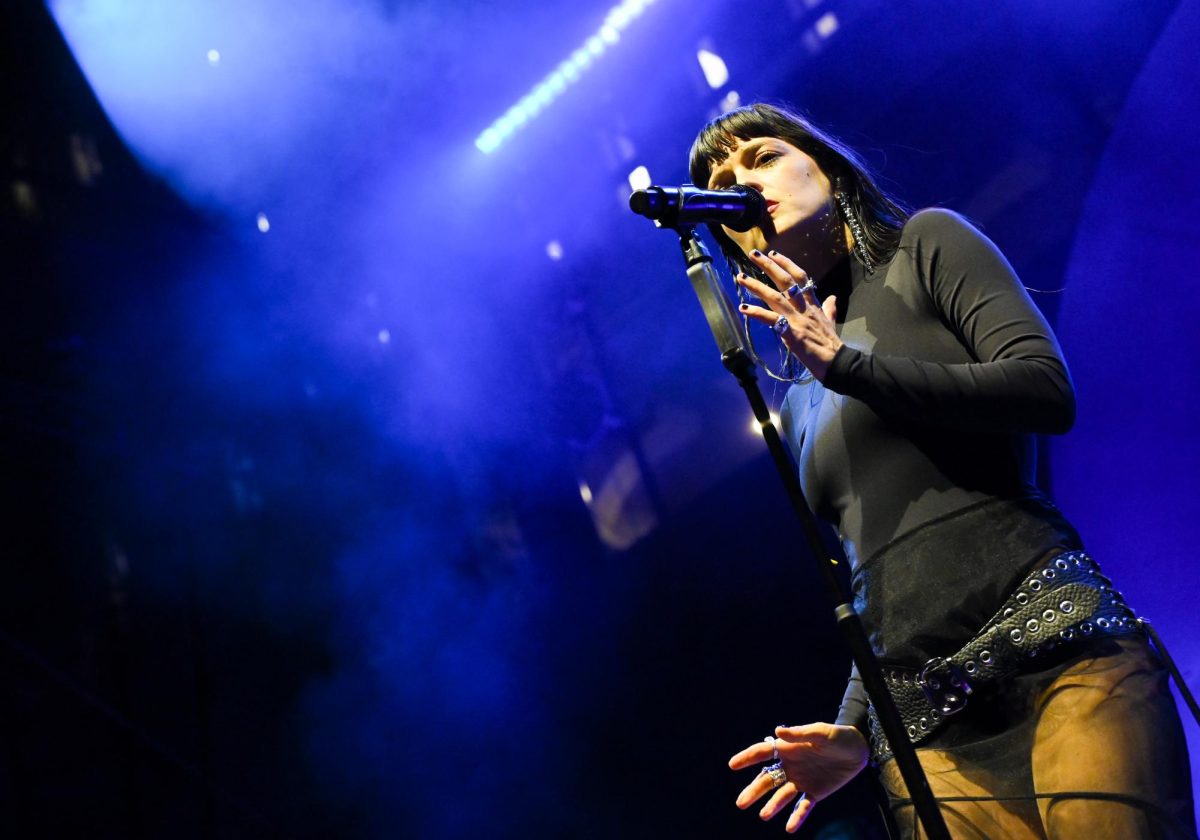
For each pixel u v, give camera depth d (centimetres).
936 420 122
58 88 575
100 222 574
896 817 137
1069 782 116
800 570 628
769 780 149
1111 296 451
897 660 130
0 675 473
